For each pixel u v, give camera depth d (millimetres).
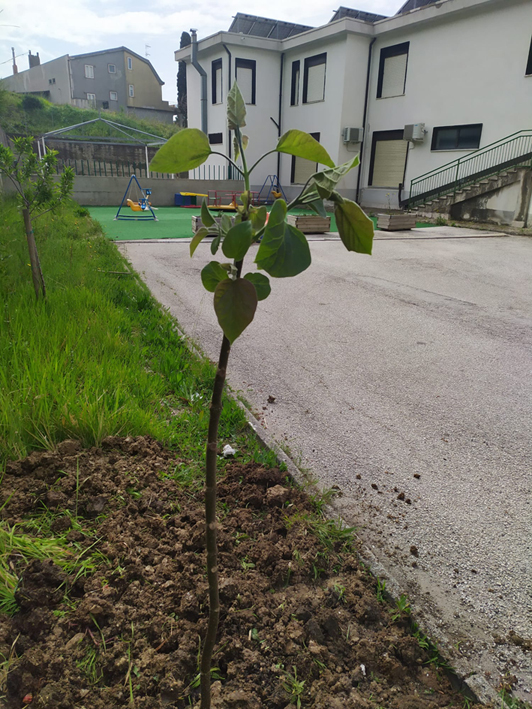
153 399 3832
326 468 3549
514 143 18562
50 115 41156
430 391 4938
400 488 3371
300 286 9336
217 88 27422
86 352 4141
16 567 2092
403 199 22969
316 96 25141
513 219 18422
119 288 7078
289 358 5684
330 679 1869
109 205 25125
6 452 2836
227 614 2043
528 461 3766
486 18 18734
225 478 3082
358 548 2664
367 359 5738
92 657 1799
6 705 1630
